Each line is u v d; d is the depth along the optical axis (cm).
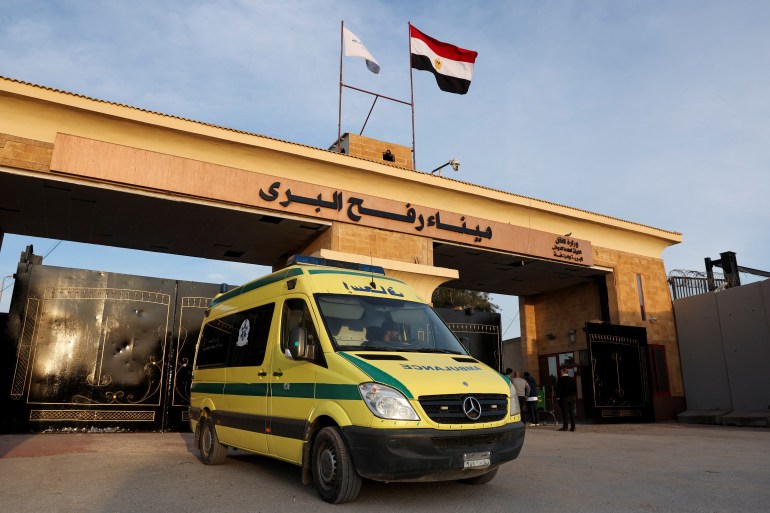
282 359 649
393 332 642
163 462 838
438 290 4306
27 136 1308
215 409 810
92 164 1341
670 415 2205
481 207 1956
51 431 1281
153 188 1401
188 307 1481
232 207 1504
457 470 519
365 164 1664
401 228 1739
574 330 2564
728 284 2448
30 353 1295
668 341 2328
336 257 1532
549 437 1338
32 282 1330
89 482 663
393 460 490
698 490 616
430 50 2119
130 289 1423
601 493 599
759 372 1958
